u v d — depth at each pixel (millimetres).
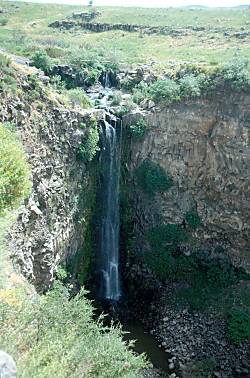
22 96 28516
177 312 34312
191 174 37250
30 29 74875
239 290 35344
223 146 35719
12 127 25688
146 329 33156
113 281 38219
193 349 31328
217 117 35844
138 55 55125
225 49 56750
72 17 79875
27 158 25672
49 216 27953
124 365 15281
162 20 75562
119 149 37906
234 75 35906
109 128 36281
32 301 20234
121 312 34969
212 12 80562
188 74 39688
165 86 37719
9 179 20516
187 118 36312
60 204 29734
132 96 40562
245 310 33625
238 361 30531
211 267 36969
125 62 48438
